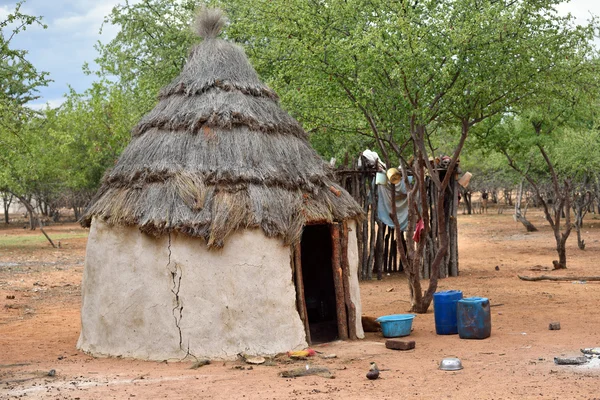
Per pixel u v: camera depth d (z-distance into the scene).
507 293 15.65
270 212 9.70
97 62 26.80
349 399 6.95
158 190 9.69
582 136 24.77
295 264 10.09
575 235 32.66
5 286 19.17
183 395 7.30
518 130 20.88
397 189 19.22
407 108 12.27
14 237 40.56
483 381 7.58
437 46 11.92
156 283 9.51
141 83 22.98
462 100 12.24
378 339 10.85
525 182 44.44
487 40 11.58
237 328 9.38
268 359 9.22
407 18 11.46
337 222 10.63
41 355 10.08
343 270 10.68
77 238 39.31
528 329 11.11
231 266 9.45
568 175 25.78
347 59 12.09
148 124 10.50
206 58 10.90
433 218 19.19
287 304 9.76
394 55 11.47
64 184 43.94
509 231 37.25
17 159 33.34
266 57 14.95
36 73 14.45
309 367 8.52
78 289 18.91
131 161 10.22
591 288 15.97
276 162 10.19
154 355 9.43
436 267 13.56
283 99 13.96
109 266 9.85
